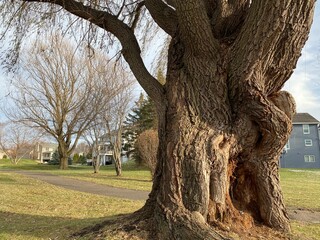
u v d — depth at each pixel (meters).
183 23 3.80
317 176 22.36
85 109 23.53
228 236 3.18
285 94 4.03
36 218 5.98
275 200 3.93
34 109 29.34
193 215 3.25
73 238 3.71
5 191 10.38
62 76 27.77
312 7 3.48
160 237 3.27
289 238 3.68
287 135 3.79
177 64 4.26
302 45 3.68
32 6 5.83
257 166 3.94
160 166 3.91
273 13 3.40
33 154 57.06
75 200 9.00
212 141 3.61
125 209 7.49
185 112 3.83
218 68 3.95
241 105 3.87
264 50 3.60
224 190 3.52
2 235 4.31
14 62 6.21
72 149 31.94
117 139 21.08
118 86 20.97
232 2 4.31
